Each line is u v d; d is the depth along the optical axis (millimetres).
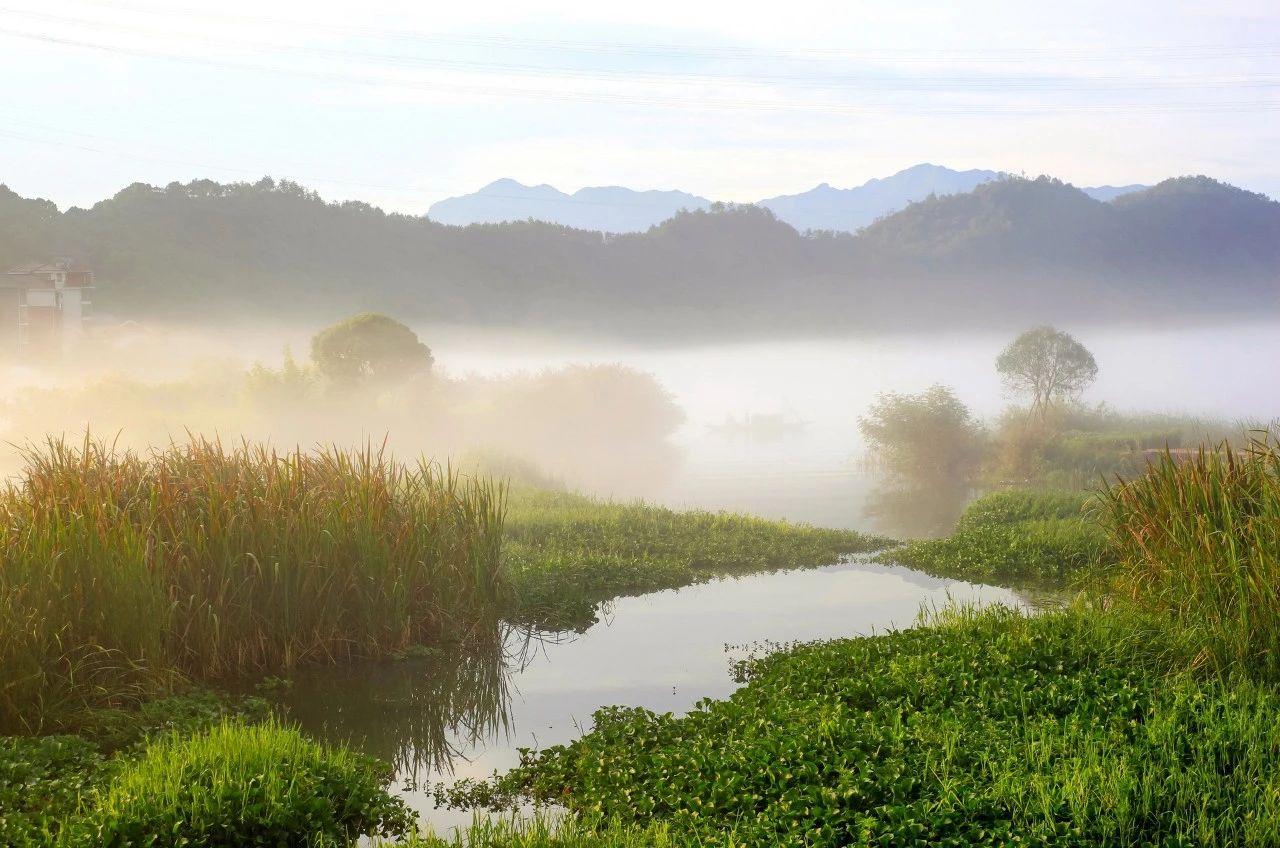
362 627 12875
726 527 22156
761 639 13969
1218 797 6914
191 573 11727
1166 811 6742
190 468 13281
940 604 15984
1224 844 6320
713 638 14070
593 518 22297
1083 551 18453
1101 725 8289
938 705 9133
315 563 12508
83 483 12016
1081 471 32656
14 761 8195
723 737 8945
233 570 11930
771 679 10828
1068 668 9977
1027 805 6898
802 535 21672
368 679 12180
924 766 7691
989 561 18594
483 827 7449
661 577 17734
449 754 10047
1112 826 6504
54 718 9438
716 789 7480
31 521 10648
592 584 17062
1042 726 8203
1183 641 10195
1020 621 11586
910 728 8516
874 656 11117
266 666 12172
